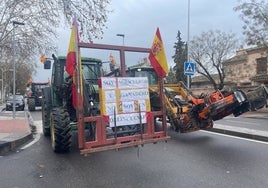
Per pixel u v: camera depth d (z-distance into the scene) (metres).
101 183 6.16
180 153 8.72
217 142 10.37
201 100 10.38
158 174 6.69
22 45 14.88
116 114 7.09
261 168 7.02
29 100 29.34
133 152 8.93
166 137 7.64
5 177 6.61
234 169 6.97
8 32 13.95
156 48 7.68
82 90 7.03
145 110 7.45
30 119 19.81
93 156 8.51
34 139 11.65
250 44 27.45
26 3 12.51
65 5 11.05
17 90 78.25
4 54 19.80
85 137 6.98
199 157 8.20
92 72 10.75
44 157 8.48
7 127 14.21
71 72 6.95
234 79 43.62
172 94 11.23
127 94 7.26
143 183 6.10
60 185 6.07
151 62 7.82
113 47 7.41
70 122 9.04
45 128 12.07
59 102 10.45
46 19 12.71
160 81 7.74
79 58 6.89
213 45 44.00
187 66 17.58
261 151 8.82
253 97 10.16
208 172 6.77
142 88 7.47
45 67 11.77
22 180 6.39
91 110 7.61
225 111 10.37
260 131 11.87
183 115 10.41
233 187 5.77
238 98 9.86
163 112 7.68
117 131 7.14
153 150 9.16
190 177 6.43
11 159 8.29
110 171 7.01
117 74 8.42
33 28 13.75
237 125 15.39
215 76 56.75
